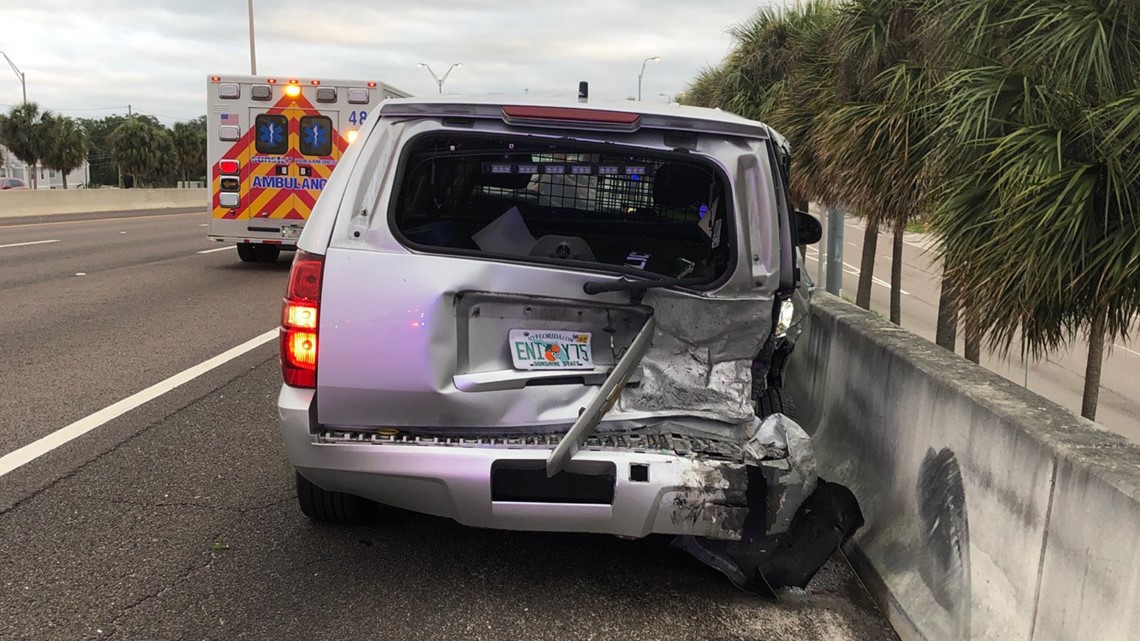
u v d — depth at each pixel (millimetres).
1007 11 5031
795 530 3428
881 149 7918
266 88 12500
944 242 4977
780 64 13477
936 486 3258
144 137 63094
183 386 6219
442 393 2971
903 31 7828
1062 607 2398
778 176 3246
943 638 2879
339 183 3066
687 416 3182
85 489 4203
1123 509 2184
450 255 2996
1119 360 15156
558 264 3053
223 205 12852
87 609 3090
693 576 3549
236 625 3027
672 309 3131
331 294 2963
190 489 4254
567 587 3406
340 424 3049
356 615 3127
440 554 3639
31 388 6031
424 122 3053
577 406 3127
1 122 52531
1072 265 4059
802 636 3141
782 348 3992
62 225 22125
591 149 3072
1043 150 4207
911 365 3604
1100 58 4305
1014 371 13219
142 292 10812
